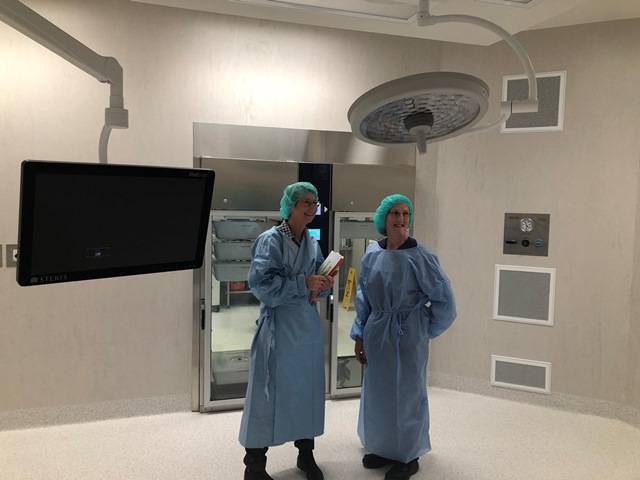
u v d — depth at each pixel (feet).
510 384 11.19
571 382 10.71
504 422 10.08
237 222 10.25
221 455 8.60
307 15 7.38
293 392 7.50
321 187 10.63
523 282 10.95
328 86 10.86
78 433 9.36
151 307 10.07
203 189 4.67
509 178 10.94
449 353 11.71
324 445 9.06
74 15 9.29
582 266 10.50
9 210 9.19
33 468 8.07
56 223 3.81
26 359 9.50
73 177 3.74
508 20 7.43
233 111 10.28
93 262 4.18
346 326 11.39
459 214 11.39
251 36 10.29
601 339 10.44
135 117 9.74
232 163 10.06
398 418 7.70
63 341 9.66
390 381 7.74
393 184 11.07
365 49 11.02
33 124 9.22
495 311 11.20
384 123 4.06
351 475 8.07
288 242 7.59
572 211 10.51
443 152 11.41
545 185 10.68
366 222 11.06
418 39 11.27
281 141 10.32
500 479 7.97
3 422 9.44
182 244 4.80
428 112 3.85
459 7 6.88
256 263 7.34
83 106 9.43
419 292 7.76
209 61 10.06
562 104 10.43
